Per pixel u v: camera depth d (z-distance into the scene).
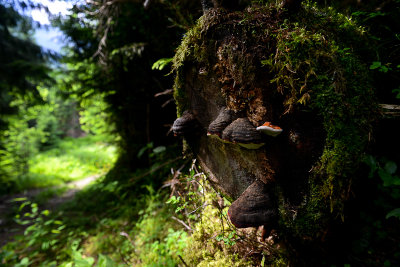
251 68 1.43
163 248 2.59
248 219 1.47
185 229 2.74
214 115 1.85
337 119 1.32
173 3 3.52
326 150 1.35
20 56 7.82
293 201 1.50
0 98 8.24
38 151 14.63
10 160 9.78
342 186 1.37
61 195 7.67
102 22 4.82
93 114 8.64
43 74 7.26
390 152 1.86
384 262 1.66
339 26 1.59
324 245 1.66
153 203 3.68
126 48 4.45
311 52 1.32
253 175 1.71
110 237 3.56
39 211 6.30
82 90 6.18
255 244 1.86
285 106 1.43
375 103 1.48
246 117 1.56
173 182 2.88
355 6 2.28
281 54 1.34
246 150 1.59
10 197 8.00
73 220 4.83
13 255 3.76
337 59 1.37
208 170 2.17
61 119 19.95
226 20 1.48
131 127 6.28
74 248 3.21
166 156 4.55
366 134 1.39
